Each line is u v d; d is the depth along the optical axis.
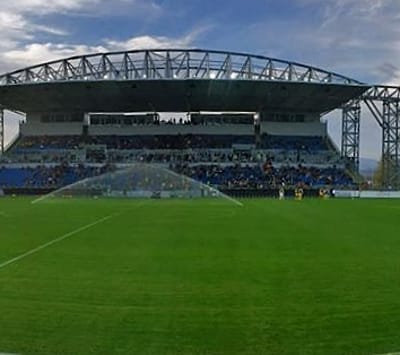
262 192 72.38
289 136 90.25
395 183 82.44
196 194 71.00
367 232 24.12
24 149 87.50
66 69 78.62
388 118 83.75
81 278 12.72
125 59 76.56
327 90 77.75
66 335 8.22
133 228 25.70
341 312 9.61
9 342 7.89
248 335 8.24
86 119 91.12
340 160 85.38
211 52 75.88
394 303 10.28
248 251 17.58
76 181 78.62
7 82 78.88
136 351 7.54
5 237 21.69
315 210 41.34
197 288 11.59
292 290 11.41
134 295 10.90
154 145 86.88
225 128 89.81
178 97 81.25
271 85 75.62
